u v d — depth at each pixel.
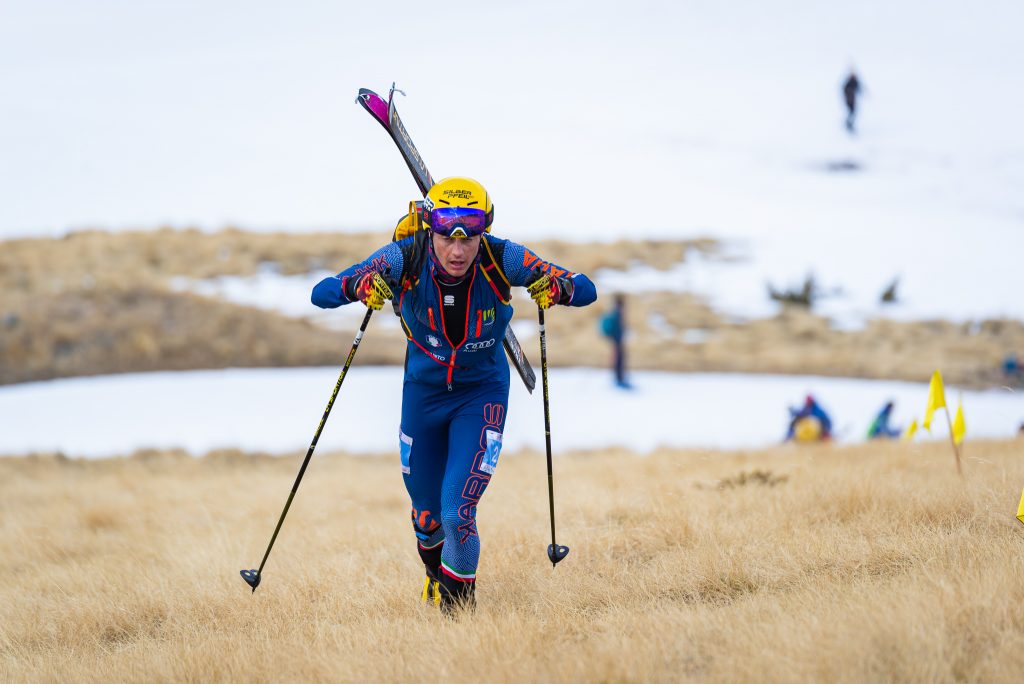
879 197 193.50
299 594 22.53
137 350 92.19
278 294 113.31
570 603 19.94
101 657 19.75
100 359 90.56
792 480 30.48
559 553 21.02
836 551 20.92
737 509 26.47
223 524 32.12
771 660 14.84
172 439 64.38
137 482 46.38
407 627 18.88
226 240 131.38
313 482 43.28
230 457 55.09
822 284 130.62
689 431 65.56
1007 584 16.86
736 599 19.45
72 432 67.50
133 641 21.45
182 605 22.75
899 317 117.00
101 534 33.59
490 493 34.66
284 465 52.78
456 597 19.78
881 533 22.14
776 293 121.44
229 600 22.70
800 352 101.19
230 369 90.25
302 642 18.78
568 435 64.06
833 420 70.44
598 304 116.69
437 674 16.05
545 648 17.02
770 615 17.14
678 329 110.19
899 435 53.97
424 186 21.30
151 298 101.69
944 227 166.25
